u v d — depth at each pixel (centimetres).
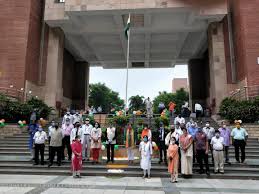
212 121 1906
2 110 1695
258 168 1081
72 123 1277
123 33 2417
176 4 1973
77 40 2653
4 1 2038
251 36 1822
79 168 997
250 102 1628
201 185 870
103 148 1307
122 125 1416
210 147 1179
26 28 1988
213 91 2114
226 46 2102
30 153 1351
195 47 2809
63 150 1219
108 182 907
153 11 2016
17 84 1917
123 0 1992
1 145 1467
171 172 930
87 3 2005
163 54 3028
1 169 1089
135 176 1034
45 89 2170
